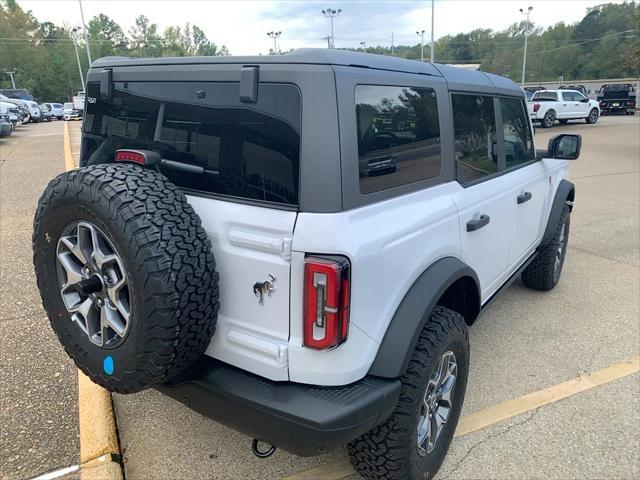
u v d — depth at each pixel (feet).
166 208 6.17
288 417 6.13
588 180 35.42
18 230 22.25
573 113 82.48
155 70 7.50
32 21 326.65
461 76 9.32
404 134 7.34
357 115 6.39
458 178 8.93
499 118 10.78
